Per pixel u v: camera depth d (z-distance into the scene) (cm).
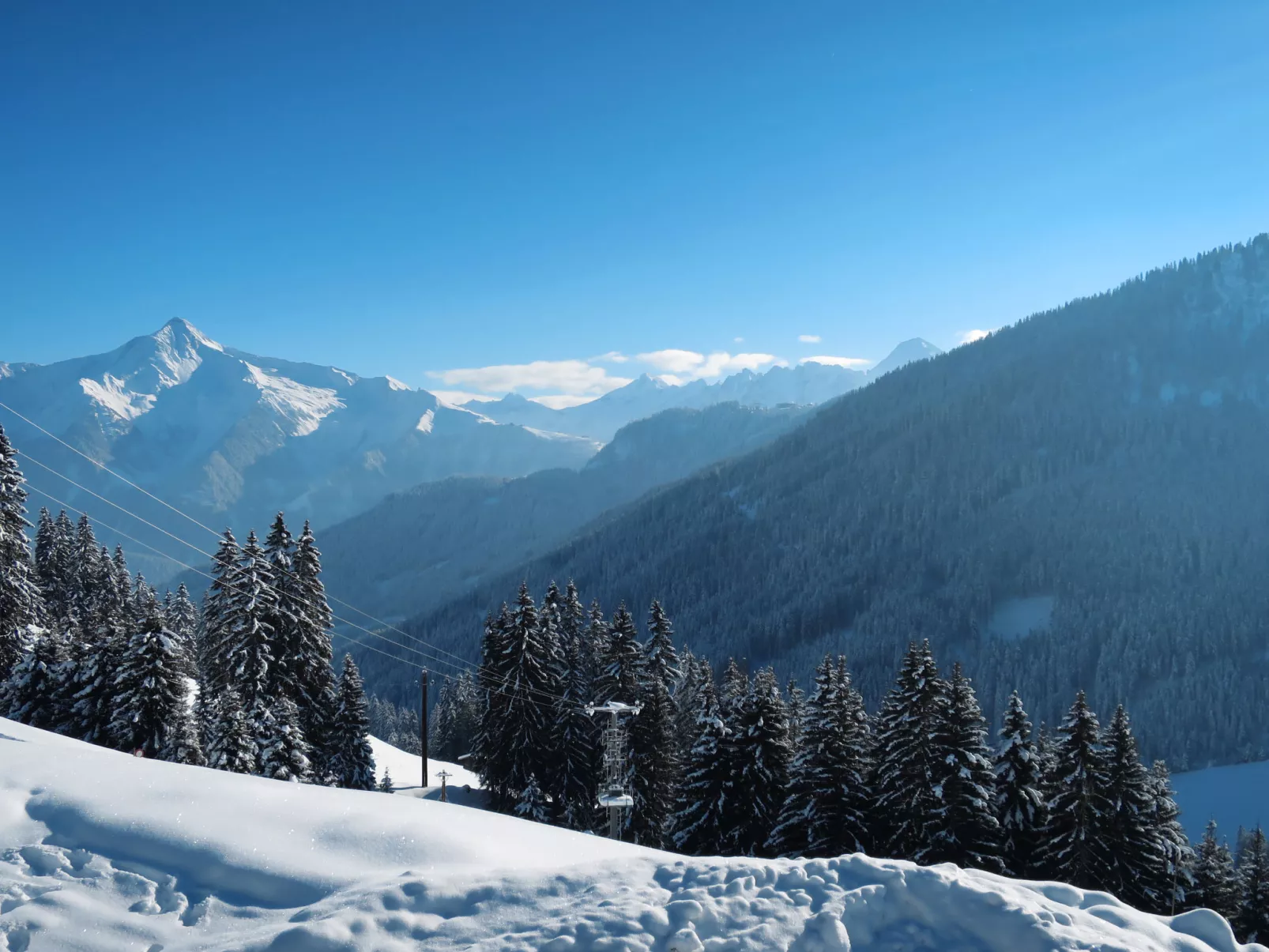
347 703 4819
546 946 816
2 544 4375
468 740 8088
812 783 3531
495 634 4931
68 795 1216
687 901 862
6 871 1030
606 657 5053
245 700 4091
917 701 3434
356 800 1338
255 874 1043
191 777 1349
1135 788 3438
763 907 862
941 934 827
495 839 1251
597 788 4734
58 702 4241
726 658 19275
